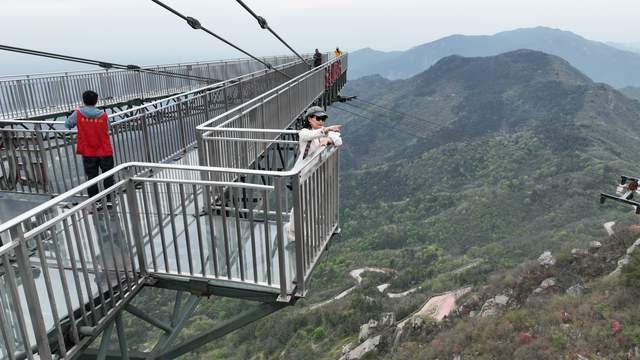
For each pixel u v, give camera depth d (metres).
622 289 30.55
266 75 17.73
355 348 59.28
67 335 3.79
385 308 75.94
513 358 29.98
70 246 3.64
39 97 15.69
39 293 4.10
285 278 4.22
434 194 182.25
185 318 5.92
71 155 8.20
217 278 4.48
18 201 7.08
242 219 5.68
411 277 99.69
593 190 138.12
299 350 73.56
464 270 89.06
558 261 43.00
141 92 21.52
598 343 26.42
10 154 7.12
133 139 8.24
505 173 191.88
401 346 49.12
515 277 46.28
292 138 8.67
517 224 139.38
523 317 35.06
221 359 84.25
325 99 23.03
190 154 10.18
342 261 127.81
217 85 12.43
